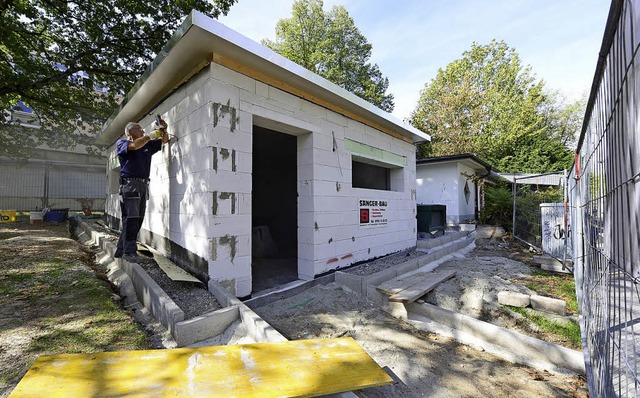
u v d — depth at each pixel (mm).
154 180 4953
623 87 1293
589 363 2389
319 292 4332
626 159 1299
